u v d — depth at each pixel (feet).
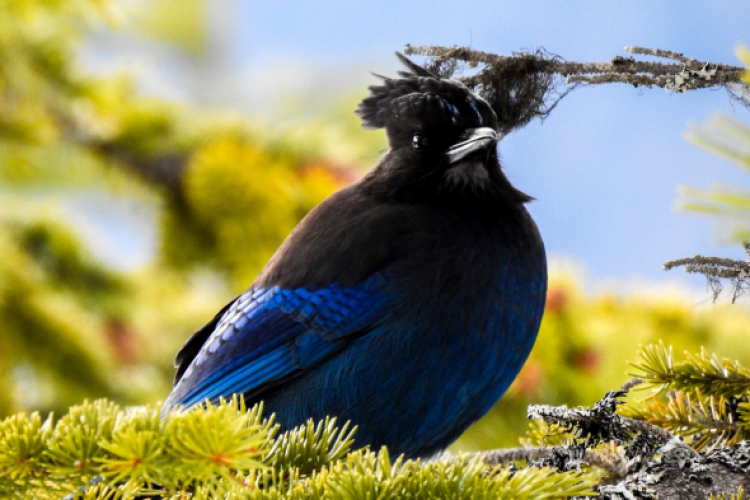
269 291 28.94
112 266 44.78
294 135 42.29
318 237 28.84
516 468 21.75
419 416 27.25
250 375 28.48
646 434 20.43
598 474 18.99
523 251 28.37
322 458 19.58
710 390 22.08
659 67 19.22
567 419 20.84
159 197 42.42
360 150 43.11
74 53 41.50
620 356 36.47
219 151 41.11
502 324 27.53
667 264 19.58
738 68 17.94
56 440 17.85
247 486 17.88
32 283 41.06
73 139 42.45
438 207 28.63
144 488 20.49
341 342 27.78
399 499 17.07
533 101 23.67
